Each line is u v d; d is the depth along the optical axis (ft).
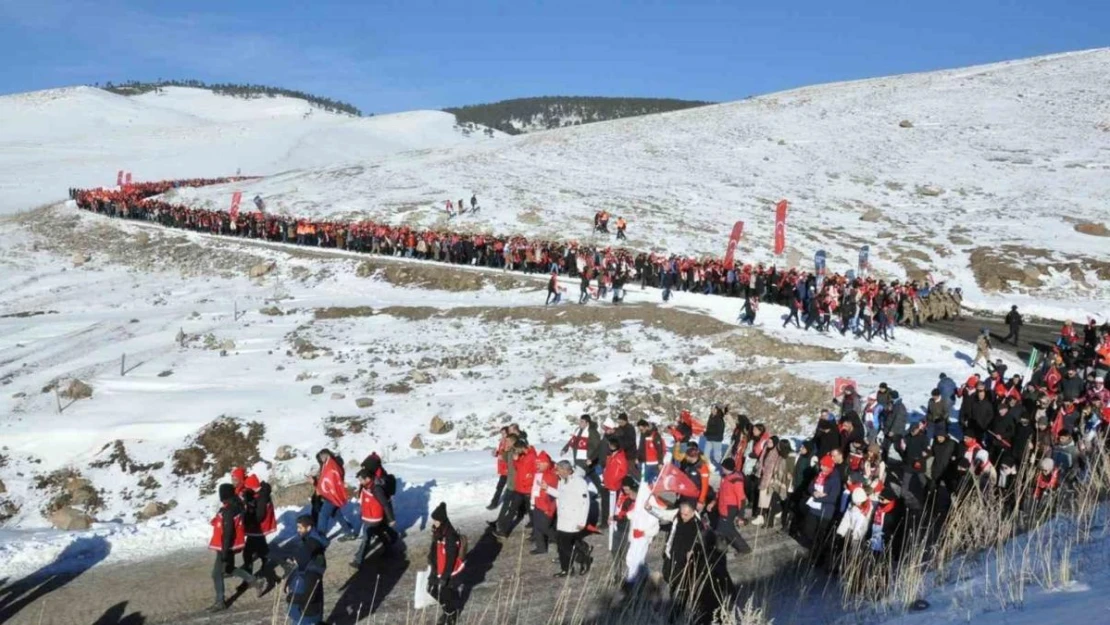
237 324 118.32
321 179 233.55
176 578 42.98
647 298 120.98
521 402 87.86
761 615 30.27
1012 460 47.11
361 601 39.70
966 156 223.30
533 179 219.20
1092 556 30.27
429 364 101.40
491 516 51.39
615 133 279.90
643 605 36.27
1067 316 123.75
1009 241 158.71
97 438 81.15
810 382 83.56
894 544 38.83
